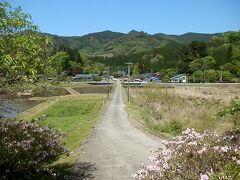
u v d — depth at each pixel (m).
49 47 11.12
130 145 20.19
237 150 6.77
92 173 13.70
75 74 174.88
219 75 127.19
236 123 19.69
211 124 23.86
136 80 158.12
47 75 11.43
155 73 192.50
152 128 27.33
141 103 56.91
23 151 10.52
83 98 78.75
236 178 6.07
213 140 7.54
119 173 13.77
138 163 15.44
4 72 10.09
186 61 158.62
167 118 30.06
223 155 6.72
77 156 16.84
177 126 25.80
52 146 11.85
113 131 26.64
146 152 17.97
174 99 58.81
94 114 43.53
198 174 6.71
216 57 140.25
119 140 22.12
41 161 11.48
